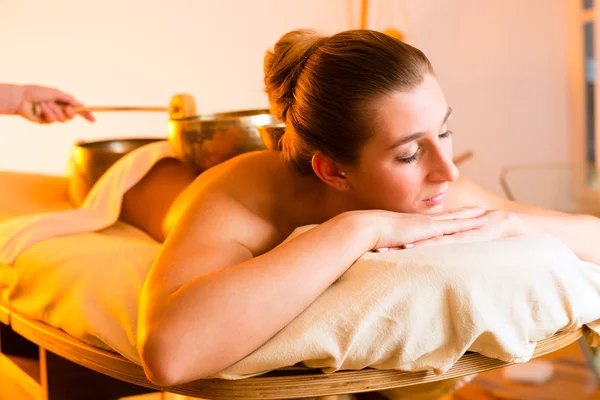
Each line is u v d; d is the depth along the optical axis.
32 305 1.33
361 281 0.95
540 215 1.19
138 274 1.20
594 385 2.14
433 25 3.98
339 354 0.92
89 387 1.43
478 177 4.09
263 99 3.78
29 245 1.46
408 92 1.01
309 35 1.14
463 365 0.97
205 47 3.64
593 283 1.01
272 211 1.16
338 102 1.03
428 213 1.08
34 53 3.31
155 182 1.62
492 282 0.94
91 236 1.54
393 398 1.22
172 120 1.52
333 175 1.11
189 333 0.90
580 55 3.92
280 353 0.92
